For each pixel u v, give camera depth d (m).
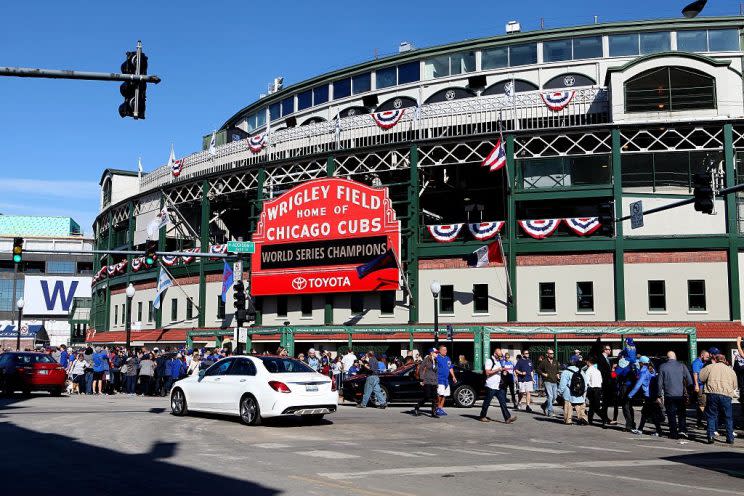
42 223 107.81
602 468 11.91
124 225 58.66
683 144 36.75
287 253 40.62
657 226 35.09
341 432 16.97
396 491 9.30
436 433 17.50
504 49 44.72
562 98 37.44
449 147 39.12
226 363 19.08
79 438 14.64
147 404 24.92
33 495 8.80
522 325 35.31
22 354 28.78
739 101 35.81
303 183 40.69
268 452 12.99
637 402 26.83
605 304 35.12
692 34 41.81
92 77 13.26
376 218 38.28
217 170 46.06
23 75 12.98
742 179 35.47
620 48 42.66
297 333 39.50
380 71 48.03
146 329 50.50
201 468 10.99
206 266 45.62
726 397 16.20
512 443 15.69
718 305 34.12
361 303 39.25
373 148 39.41
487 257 35.25
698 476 11.27
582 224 35.59
